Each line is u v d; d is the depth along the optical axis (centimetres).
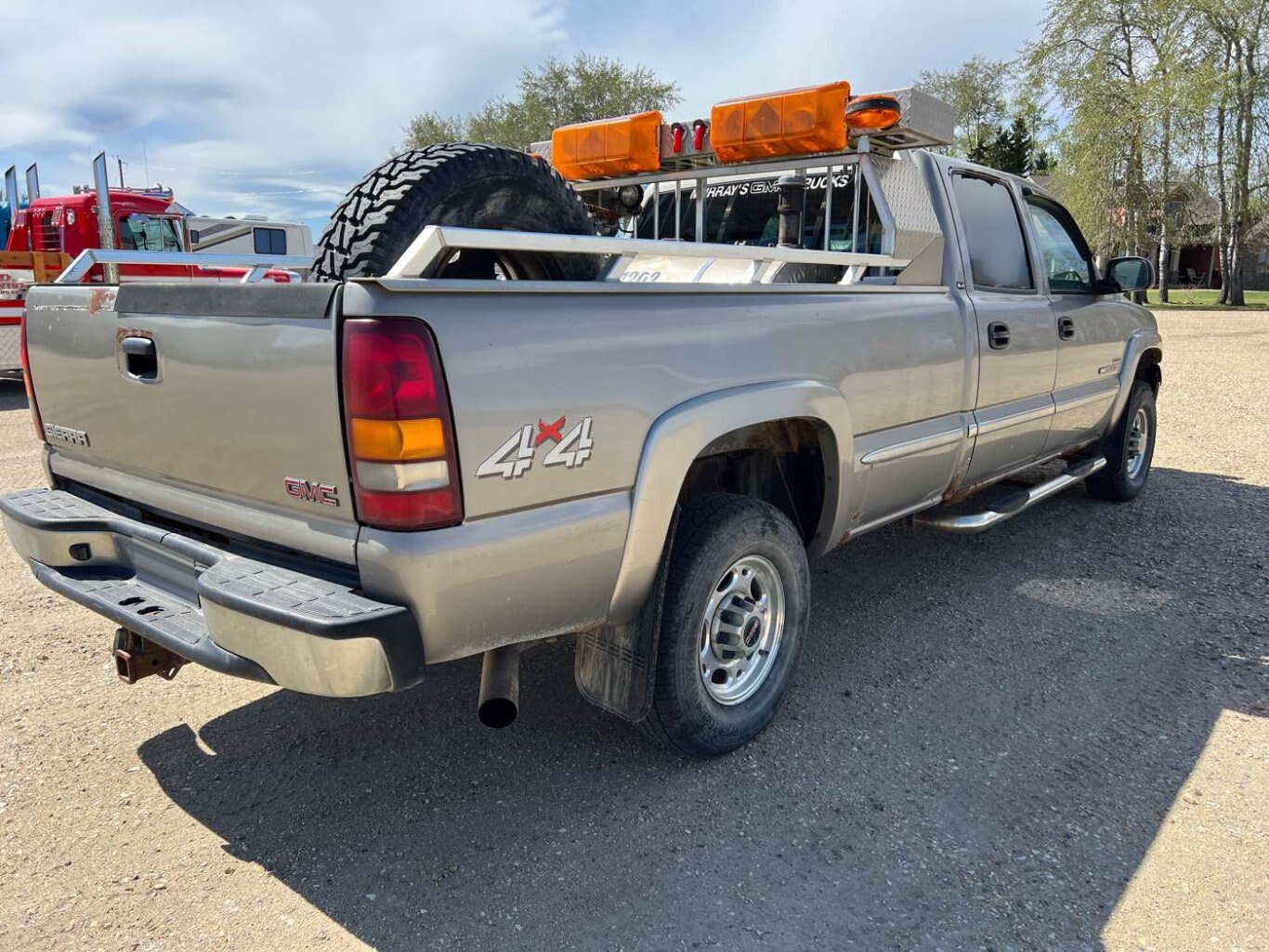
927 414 369
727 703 294
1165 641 388
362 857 249
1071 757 299
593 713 325
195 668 364
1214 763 296
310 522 222
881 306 338
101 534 280
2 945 216
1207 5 2967
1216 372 1309
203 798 275
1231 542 518
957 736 312
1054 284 485
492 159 290
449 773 289
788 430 312
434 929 222
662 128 421
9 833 257
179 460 252
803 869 244
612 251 238
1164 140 3133
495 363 213
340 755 299
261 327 218
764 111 374
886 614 416
